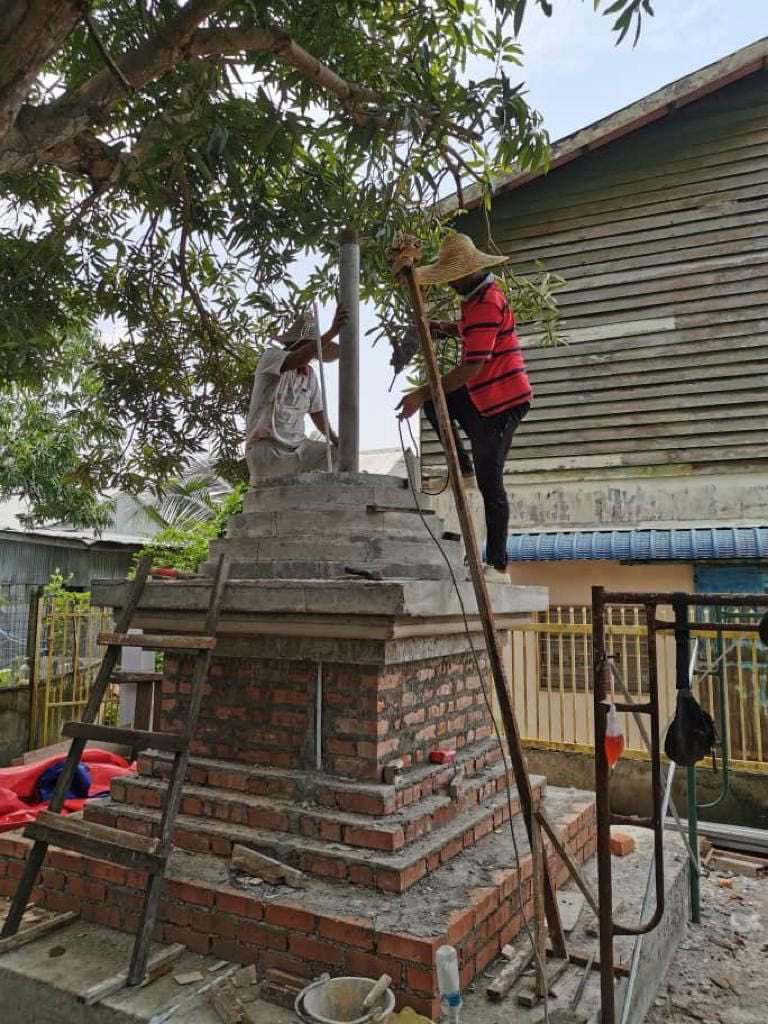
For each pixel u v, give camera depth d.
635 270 9.53
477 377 4.15
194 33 4.20
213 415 8.66
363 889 3.42
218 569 3.97
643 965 3.82
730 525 8.77
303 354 4.70
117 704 9.91
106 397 8.38
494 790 4.53
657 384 9.30
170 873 3.61
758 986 4.32
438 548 4.42
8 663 13.77
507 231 10.20
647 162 9.59
